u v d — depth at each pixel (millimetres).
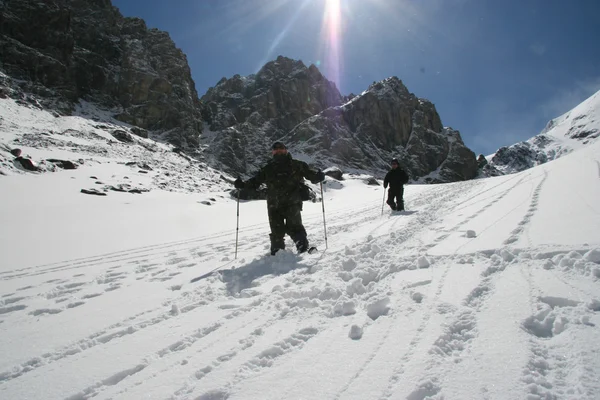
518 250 3482
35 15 49781
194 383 1887
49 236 8141
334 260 4371
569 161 15281
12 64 45094
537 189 8906
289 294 3203
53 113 37250
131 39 66062
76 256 6293
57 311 3289
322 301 2963
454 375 1690
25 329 2850
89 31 60531
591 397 1408
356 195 26125
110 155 27875
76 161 21875
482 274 3027
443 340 2025
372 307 2590
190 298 3438
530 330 2033
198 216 12430
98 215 11500
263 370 1968
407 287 2992
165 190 20188
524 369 1656
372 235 5980
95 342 2531
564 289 2447
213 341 2395
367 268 3678
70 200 13969
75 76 52375
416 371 1761
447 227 5648
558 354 1756
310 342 2248
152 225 10273
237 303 3143
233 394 1759
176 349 2326
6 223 9336
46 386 1961
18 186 14766
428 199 12789
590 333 1870
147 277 4523
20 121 30266
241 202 19047
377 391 1655
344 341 2203
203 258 5645
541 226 4465
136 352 2314
